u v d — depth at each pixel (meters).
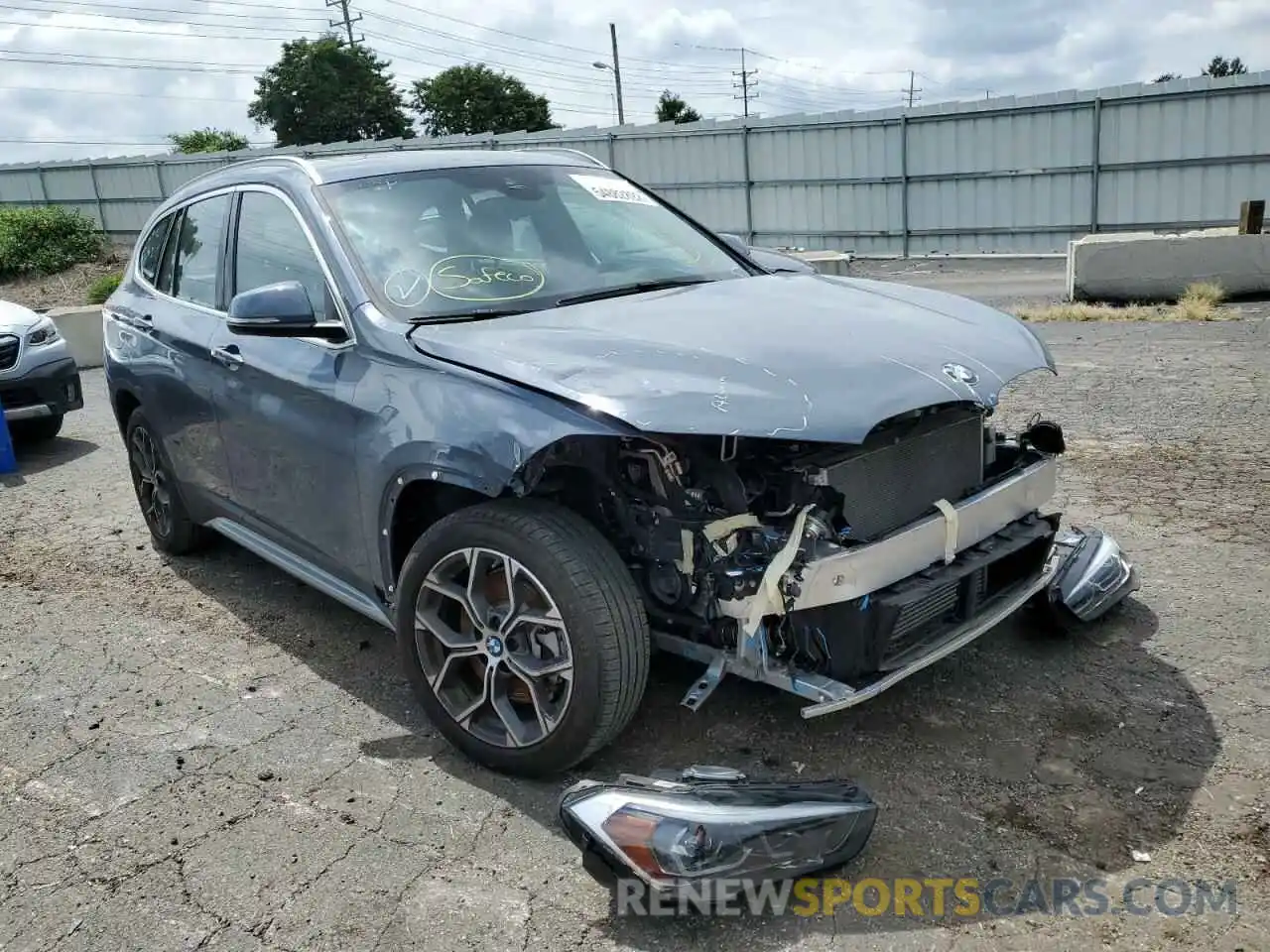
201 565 5.45
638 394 2.82
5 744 3.71
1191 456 6.27
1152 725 3.42
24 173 38.50
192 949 2.63
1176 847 2.82
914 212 26.27
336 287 3.68
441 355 3.25
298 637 4.52
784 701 3.65
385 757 3.50
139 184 36.19
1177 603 4.30
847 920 2.61
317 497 3.81
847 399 2.84
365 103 61.03
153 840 3.09
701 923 2.62
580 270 3.96
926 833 2.93
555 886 2.80
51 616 4.88
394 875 2.87
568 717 3.06
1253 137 22.03
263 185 4.31
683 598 3.15
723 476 3.04
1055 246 24.83
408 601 3.37
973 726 3.47
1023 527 3.56
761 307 3.55
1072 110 23.75
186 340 4.57
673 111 65.12
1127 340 10.51
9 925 2.76
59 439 8.81
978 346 3.35
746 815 2.59
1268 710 3.46
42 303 26.14
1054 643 4.02
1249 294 13.74
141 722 3.82
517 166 4.46
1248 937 2.48
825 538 2.93
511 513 3.13
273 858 2.98
